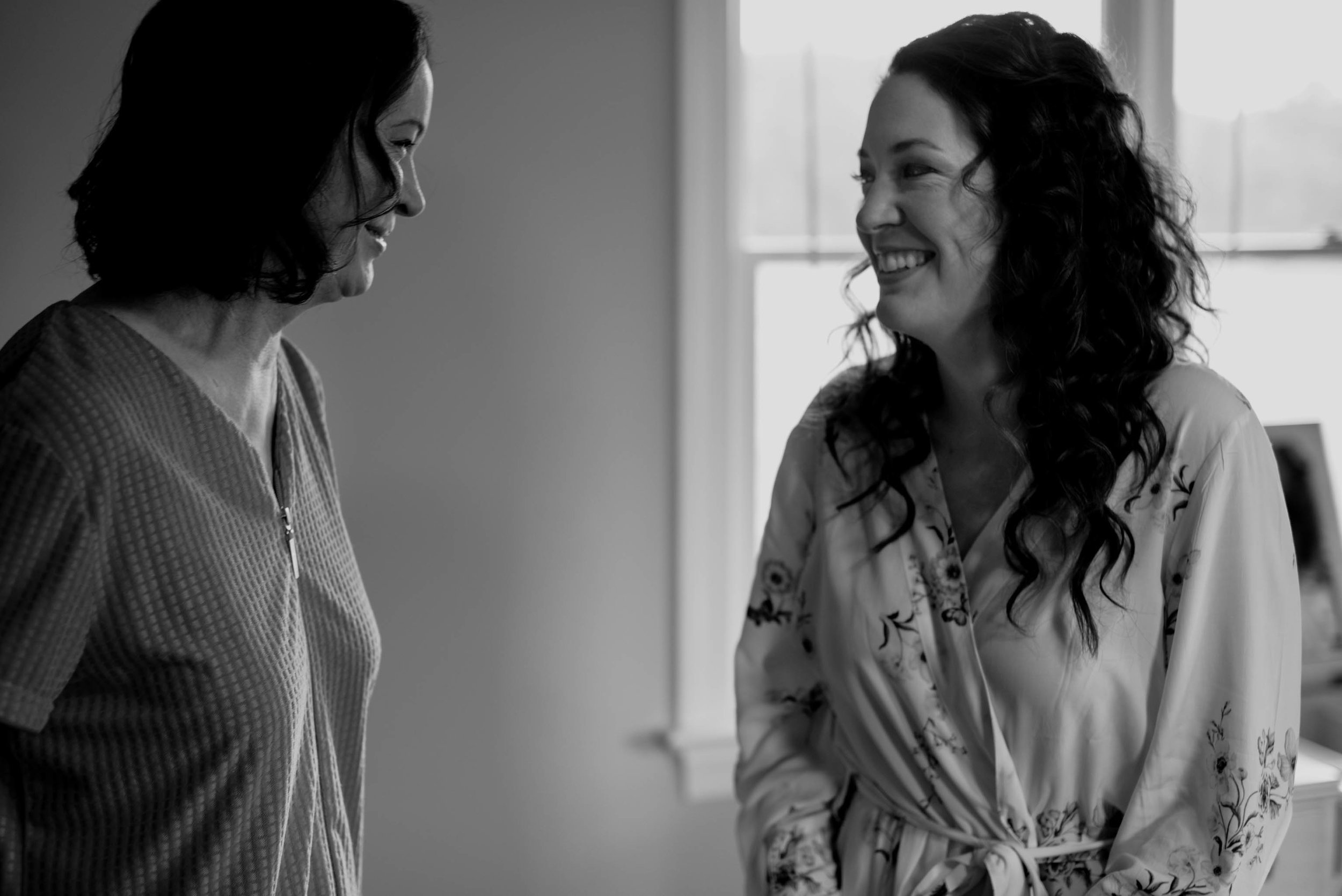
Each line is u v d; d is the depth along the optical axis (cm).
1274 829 111
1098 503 112
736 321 197
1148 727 114
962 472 127
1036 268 114
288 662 98
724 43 188
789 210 197
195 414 95
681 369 190
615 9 183
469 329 184
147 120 92
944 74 114
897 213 117
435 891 193
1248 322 206
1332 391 209
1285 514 114
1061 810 117
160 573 90
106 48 170
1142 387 115
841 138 196
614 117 184
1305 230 207
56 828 93
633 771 196
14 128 169
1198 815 111
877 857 126
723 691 198
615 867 197
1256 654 109
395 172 98
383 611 187
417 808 191
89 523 86
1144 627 113
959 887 119
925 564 125
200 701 92
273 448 108
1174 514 112
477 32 180
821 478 136
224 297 94
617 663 194
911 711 124
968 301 117
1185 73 202
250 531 98
